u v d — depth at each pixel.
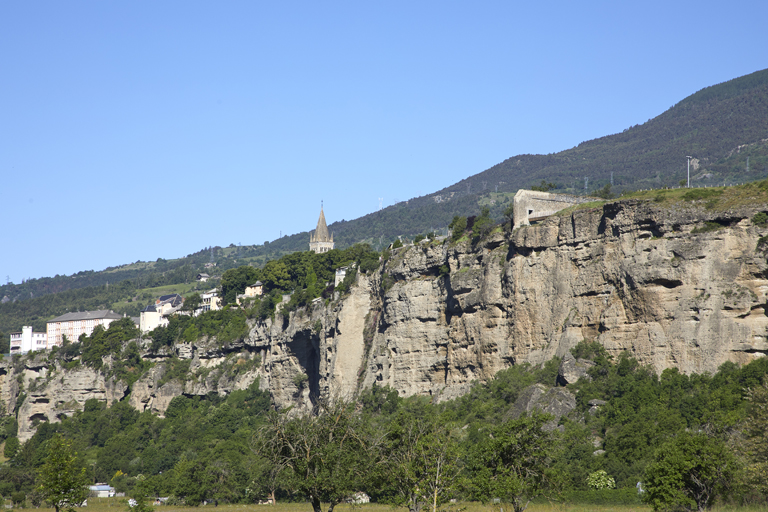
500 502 89.44
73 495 96.25
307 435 79.31
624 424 112.56
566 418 119.25
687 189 133.12
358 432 82.94
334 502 78.88
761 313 116.50
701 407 107.56
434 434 86.06
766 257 117.31
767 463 80.31
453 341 151.75
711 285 119.69
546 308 137.75
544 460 84.88
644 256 125.69
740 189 124.81
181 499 140.62
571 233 137.12
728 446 86.69
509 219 151.00
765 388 93.88
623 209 129.88
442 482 80.62
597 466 104.81
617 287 128.62
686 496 81.88
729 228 121.00
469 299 149.38
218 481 140.50
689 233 123.56
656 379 119.06
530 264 141.38
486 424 123.69
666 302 122.38
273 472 81.69
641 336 123.38
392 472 81.25
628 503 94.19
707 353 117.06
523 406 124.94
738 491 83.12
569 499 96.88
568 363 127.00
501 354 142.50
